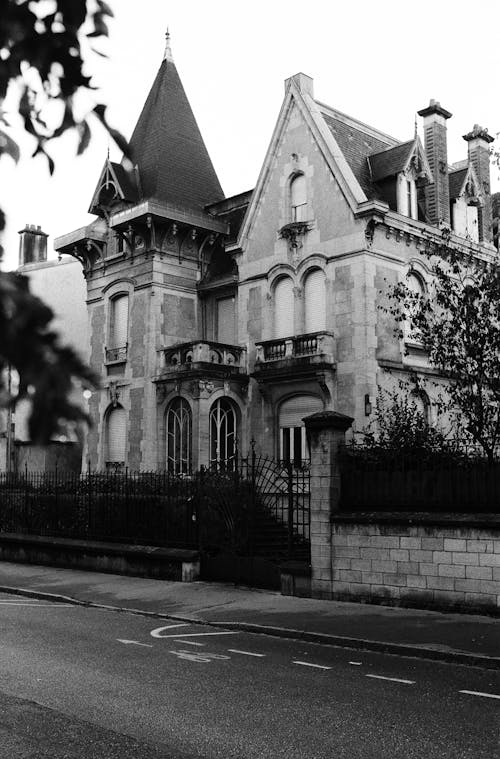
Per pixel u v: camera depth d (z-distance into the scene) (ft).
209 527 57.31
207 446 81.66
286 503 77.05
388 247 77.46
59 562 67.46
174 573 57.21
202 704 25.23
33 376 4.48
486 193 90.33
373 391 73.67
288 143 83.46
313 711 24.44
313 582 47.88
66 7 6.68
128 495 64.34
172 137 99.91
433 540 42.91
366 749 20.81
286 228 81.56
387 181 81.56
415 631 37.27
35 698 25.93
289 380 78.95
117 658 32.58
